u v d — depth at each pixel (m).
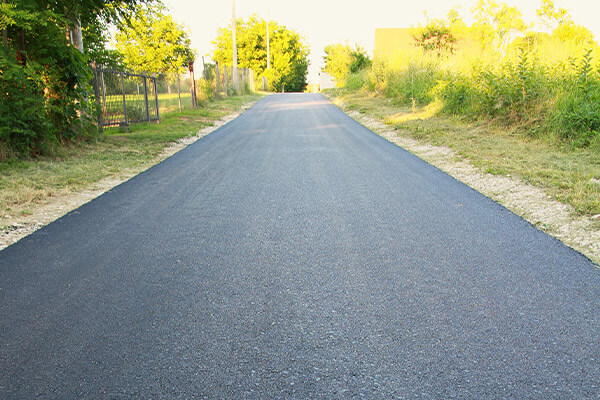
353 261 3.81
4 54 8.09
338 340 2.64
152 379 2.30
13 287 3.37
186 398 2.16
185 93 24.03
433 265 3.72
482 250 4.04
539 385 2.24
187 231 4.63
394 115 16.44
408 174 7.31
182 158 9.14
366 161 8.47
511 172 6.87
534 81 11.07
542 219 4.88
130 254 4.02
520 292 3.23
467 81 14.33
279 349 2.56
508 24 22.30
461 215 5.08
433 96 17.73
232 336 2.70
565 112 9.37
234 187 6.54
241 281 3.45
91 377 2.32
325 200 5.77
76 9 10.08
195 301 3.14
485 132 11.13
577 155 7.93
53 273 3.61
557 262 3.75
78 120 10.14
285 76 67.81
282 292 3.26
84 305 3.09
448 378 2.29
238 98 30.27
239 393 2.19
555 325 2.78
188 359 2.47
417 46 28.77
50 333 2.74
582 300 3.10
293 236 4.45
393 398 2.15
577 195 5.35
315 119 17.47
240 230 4.64
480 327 2.77
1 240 4.39
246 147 10.47
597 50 12.62
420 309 3.00
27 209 5.38
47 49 9.24
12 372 2.37
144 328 2.79
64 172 7.50
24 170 7.48
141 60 30.77
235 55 36.06
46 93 9.41
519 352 2.51
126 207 5.56
